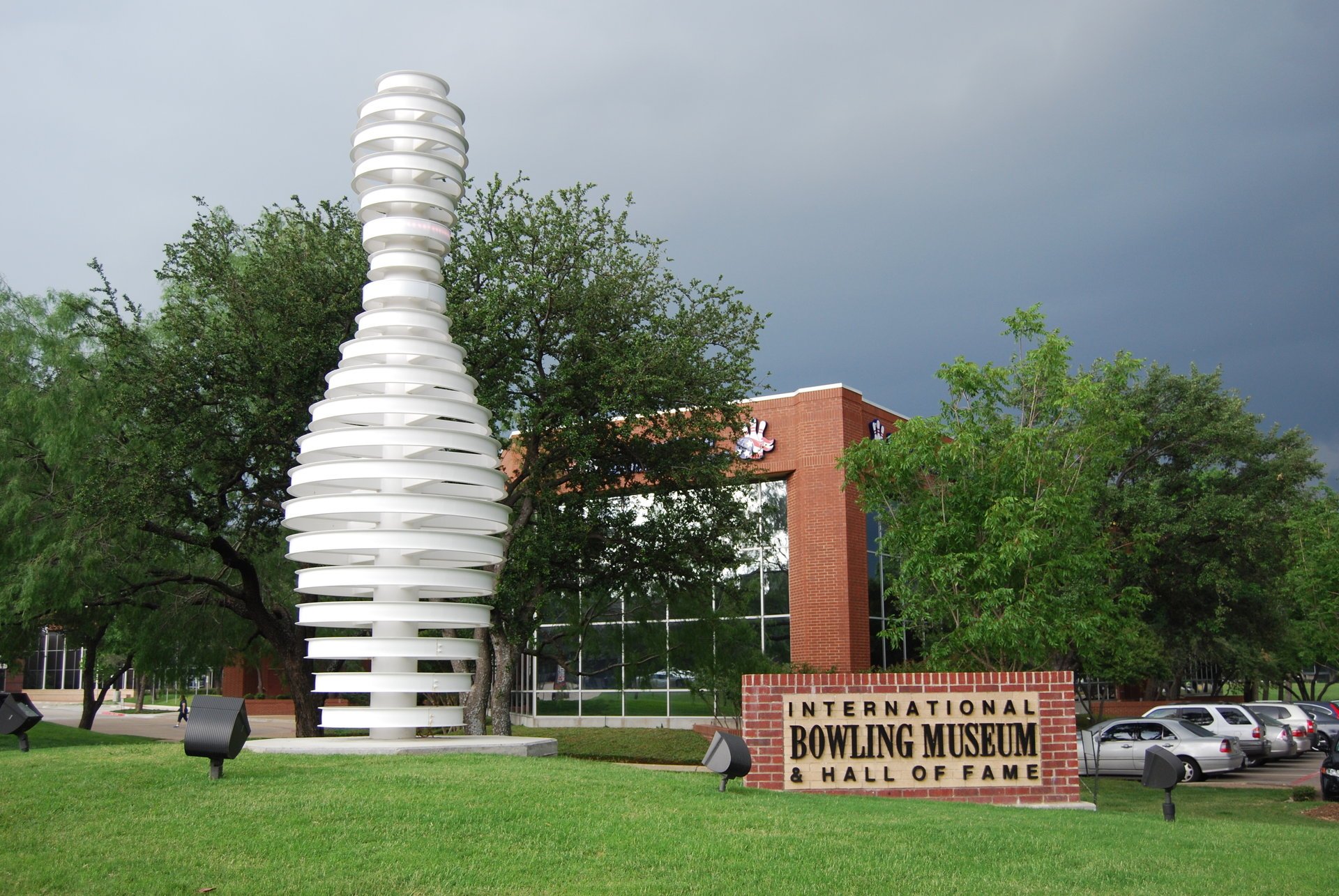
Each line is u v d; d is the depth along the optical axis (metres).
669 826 10.02
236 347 23.61
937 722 14.12
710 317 25.81
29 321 27.41
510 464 34.72
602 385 23.53
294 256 23.98
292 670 27.05
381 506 15.03
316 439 15.51
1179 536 34.31
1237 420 35.41
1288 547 33.72
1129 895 8.78
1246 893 8.95
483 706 23.67
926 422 19.75
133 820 9.40
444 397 16.11
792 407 35.88
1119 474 36.66
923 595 20.03
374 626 15.55
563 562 25.11
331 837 9.10
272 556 31.95
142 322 28.66
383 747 14.18
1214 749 24.53
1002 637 17.95
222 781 10.83
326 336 23.67
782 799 12.08
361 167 16.64
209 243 24.83
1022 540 17.89
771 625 36.00
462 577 15.30
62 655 82.44
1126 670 32.69
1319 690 94.31
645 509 28.69
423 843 9.05
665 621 30.41
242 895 7.75
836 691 14.09
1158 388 36.66
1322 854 10.98
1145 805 19.56
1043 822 11.84
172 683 34.19
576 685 39.19
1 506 25.03
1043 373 19.98
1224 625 37.34
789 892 8.33
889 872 8.98
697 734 29.34
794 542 35.31
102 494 23.00
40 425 25.48
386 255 16.58
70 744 25.09
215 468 24.62
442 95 17.19
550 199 24.42
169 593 29.98
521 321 24.17
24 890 7.75
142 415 23.98
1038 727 14.21
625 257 25.09
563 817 10.08
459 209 24.83
